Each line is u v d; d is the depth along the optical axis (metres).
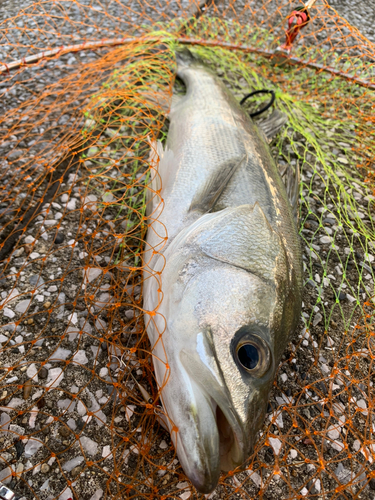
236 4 0.52
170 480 0.20
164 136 0.35
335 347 0.26
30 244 0.27
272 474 0.20
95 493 0.19
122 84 0.35
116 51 0.37
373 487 0.22
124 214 0.30
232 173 0.27
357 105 0.42
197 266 0.21
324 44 0.50
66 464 0.20
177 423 0.18
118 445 0.20
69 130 0.32
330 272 0.30
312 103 0.42
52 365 0.22
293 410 0.23
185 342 0.19
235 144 0.30
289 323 0.21
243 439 0.17
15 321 0.24
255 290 0.20
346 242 0.32
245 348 0.18
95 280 0.26
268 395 0.19
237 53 0.45
